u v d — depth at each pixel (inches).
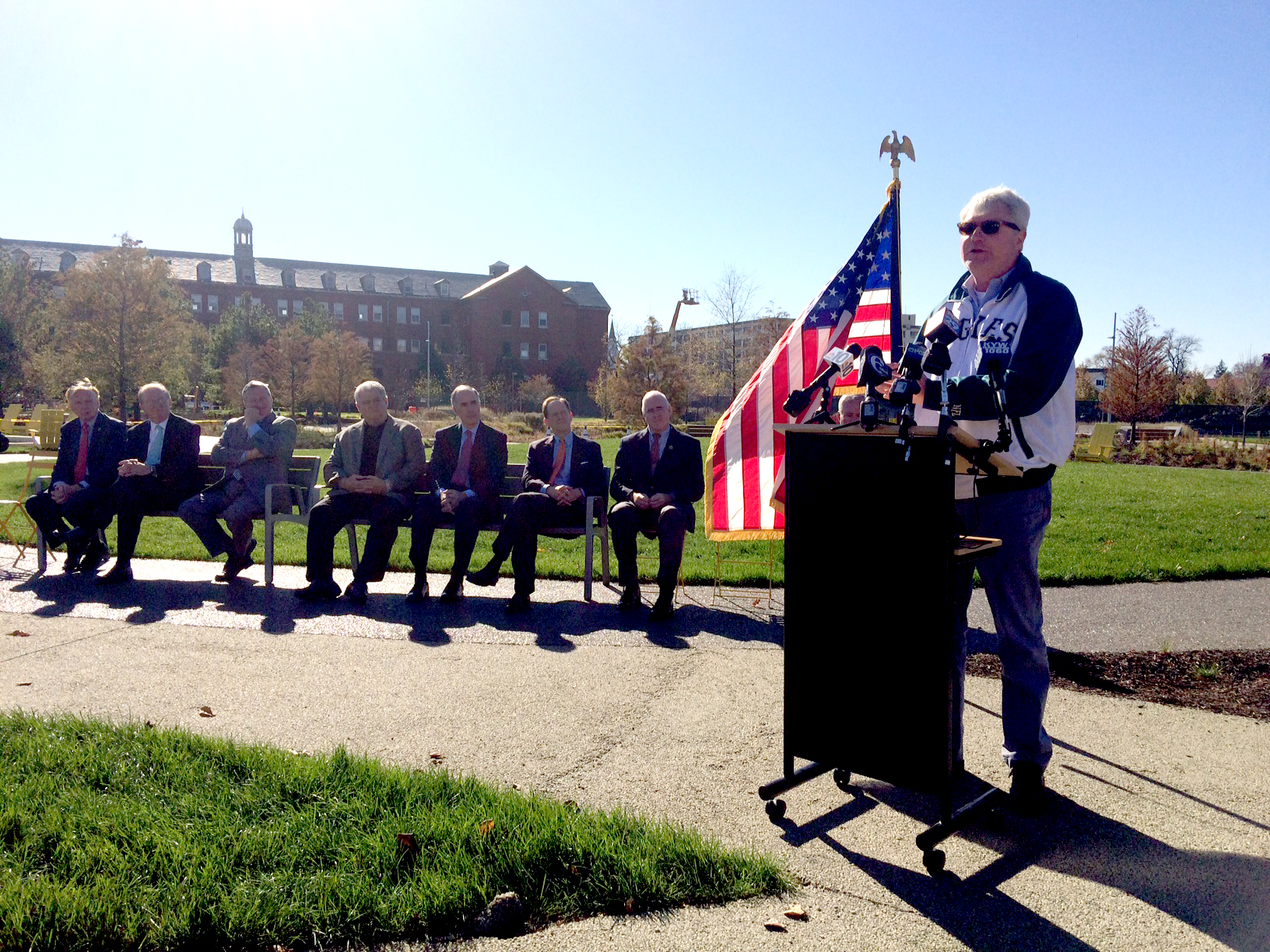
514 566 259.6
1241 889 112.2
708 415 2095.2
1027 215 139.4
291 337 2388.0
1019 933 102.3
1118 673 203.6
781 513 261.9
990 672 206.4
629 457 277.7
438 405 3016.7
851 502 124.7
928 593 118.5
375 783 132.7
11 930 95.8
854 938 101.1
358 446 285.7
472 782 134.4
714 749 157.0
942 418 116.8
